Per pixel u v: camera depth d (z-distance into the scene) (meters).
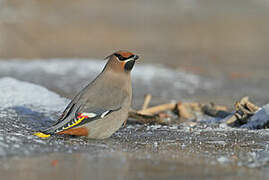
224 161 7.12
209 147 8.17
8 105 11.17
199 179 6.16
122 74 8.91
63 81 17.33
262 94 16.16
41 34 33.25
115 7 48.72
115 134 9.26
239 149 8.03
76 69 20.00
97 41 31.70
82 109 8.38
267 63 24.34
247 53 28.12
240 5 52.03
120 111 8.69
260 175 6.39
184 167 6.69
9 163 6.56
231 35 36.25
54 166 6.51
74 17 41.84
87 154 7.25
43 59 23.97
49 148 7.50
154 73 19.72
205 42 32.50
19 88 12.68
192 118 11.66
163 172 6.42
